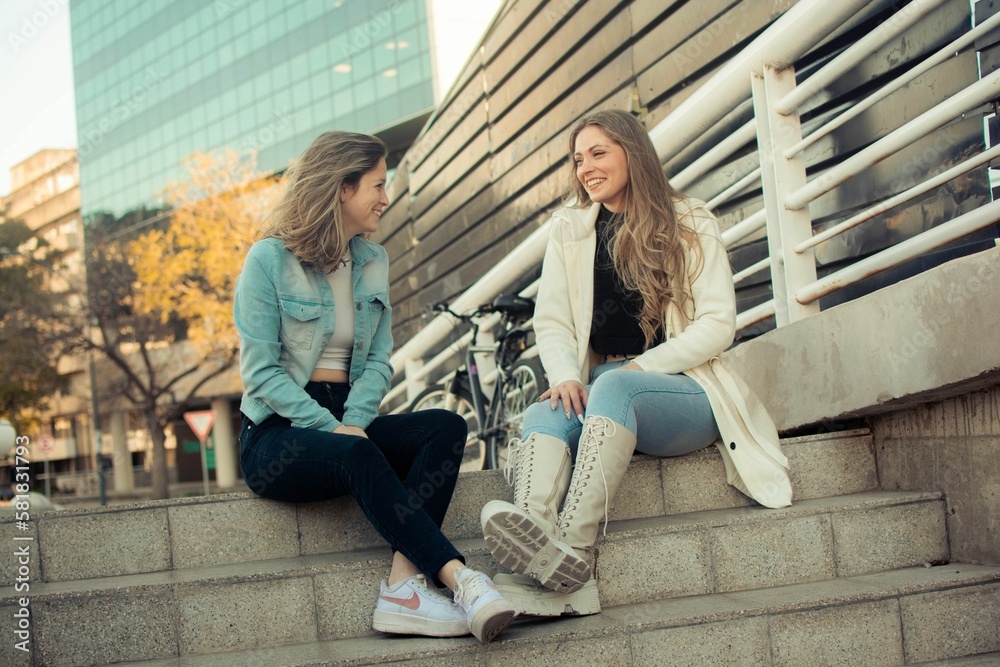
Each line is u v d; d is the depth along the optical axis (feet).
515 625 6.40
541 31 16.87
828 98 10.67
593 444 6.75
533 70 17.31
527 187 17.85
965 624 6.66
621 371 7.20
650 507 7.80
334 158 7.23
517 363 14.73
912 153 9.50
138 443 118.01
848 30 10.24
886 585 6.70
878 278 10.08
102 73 121.70
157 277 61.00
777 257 9.87
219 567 7.01
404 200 27.50
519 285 17.63
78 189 126.31
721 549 7.14
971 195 8.82
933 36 9.14
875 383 7.98
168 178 110.93
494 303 14.82
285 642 6.54
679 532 7.08
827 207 10.79
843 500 7.75
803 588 6.93
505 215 19.08
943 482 7.70
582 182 8.19
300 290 7.14
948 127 9.04
